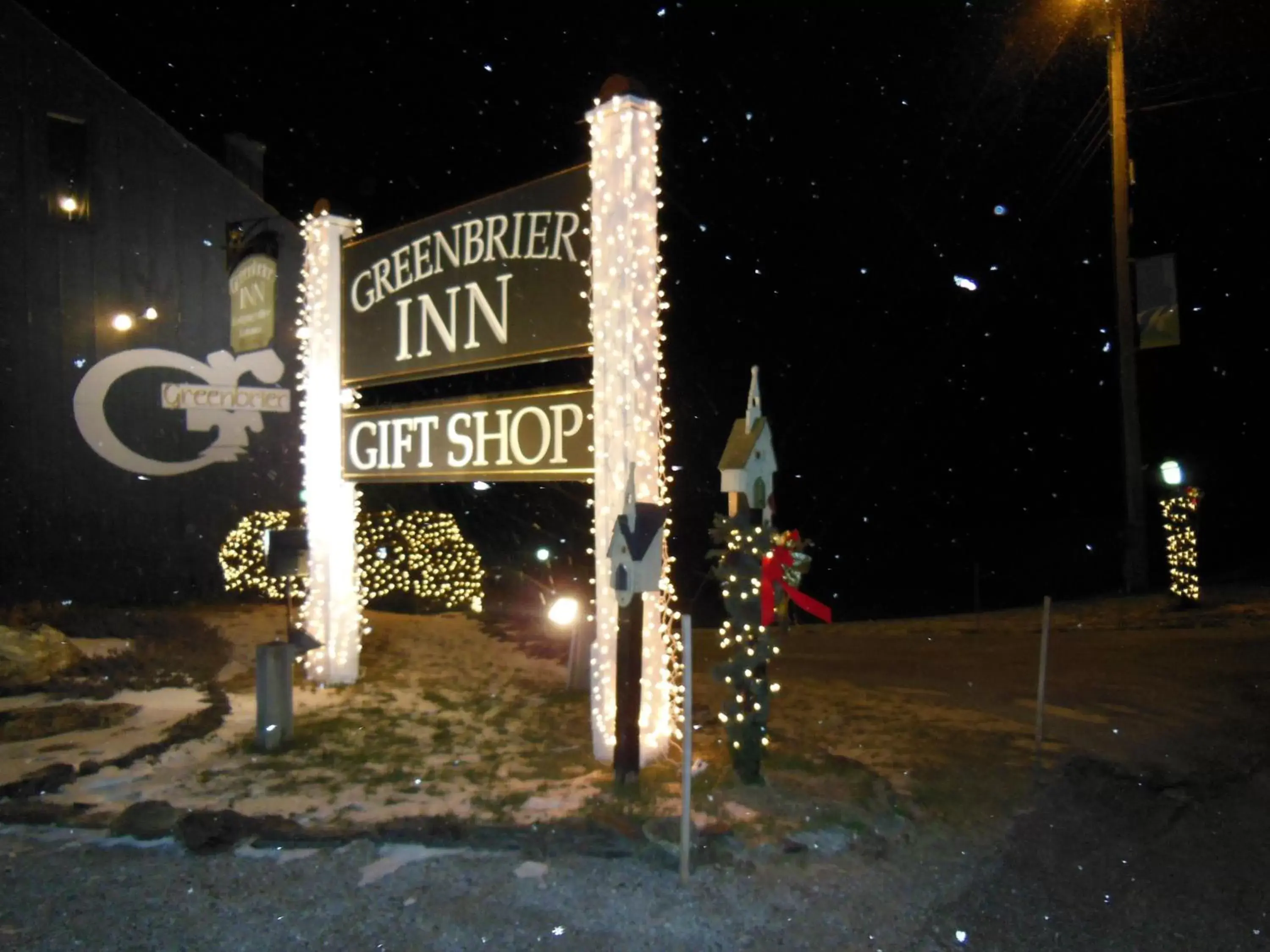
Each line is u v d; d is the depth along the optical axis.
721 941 4.76
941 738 8.50
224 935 4.74
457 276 9.12
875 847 5.89
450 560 15.95
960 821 6.47
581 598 13.91
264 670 7.71
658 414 7.73
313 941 4.69
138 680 9.73
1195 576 16.44
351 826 5.98
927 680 11.23
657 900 5.14
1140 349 18.73
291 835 5.79
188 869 5.43
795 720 9.19
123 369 15.80
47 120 15.27
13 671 9.59
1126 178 18.73
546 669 11.07
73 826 6.04
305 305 10.59
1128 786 7.32
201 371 16.44
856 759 7.82
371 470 9.89
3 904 5.03
